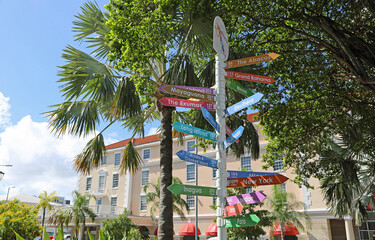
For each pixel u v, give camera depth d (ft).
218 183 15.25
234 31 37.42
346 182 46.47
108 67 38.58
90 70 36.88
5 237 40.98
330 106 43.96
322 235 88.94
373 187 53.62
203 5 34.99
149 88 31.53
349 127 45.03
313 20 35.68
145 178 134.21
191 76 32.65
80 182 154.40
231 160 110.22
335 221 92.38
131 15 30.66
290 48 41.01
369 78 32.40
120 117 35.96
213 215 110.83
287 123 43.01
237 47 38.11
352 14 36.83
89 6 41.14
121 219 97.91
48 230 127.54
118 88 34.94
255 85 39.58
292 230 87.10
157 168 131.64
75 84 36.47
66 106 38.06
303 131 45.57
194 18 35.76
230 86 17.63
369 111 40.29
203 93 16.89
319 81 42.27
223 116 16.35
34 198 130.82
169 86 16.10
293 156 49.83
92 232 125.59
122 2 31.40
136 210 132.16
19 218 42.96
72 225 122.42
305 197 93.86
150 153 136.56
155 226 123.44
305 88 40.16
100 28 40.55
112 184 142.20
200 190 14.70
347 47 33.81
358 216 51.29
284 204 82.94
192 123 43.06
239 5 34.35
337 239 90.63
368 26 35.58
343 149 49.39
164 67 39.06
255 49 39.50
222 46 17.46
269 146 53.21
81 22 41.16
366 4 32.42
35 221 46.01
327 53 41.86
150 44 30.50
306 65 41.65
